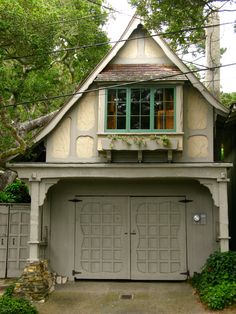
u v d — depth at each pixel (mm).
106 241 13102
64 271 12977
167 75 11734
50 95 17281
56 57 18078
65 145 12281
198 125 12133
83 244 13109
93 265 13016
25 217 13375
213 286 10359
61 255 13039
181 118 11680
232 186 15281
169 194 13086
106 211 13211
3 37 10578
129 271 12914
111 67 12328
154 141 11516
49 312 9867
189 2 10445
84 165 11789
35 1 11086
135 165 11719
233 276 10391
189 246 12867
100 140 11797
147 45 12461
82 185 13297
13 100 13539
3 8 10172
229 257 10789
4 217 13375
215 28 14414
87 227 13180
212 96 11922
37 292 10719
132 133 11633
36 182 11945
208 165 11523
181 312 9664
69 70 18891
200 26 10867
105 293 11422
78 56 18375
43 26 11062
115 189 13219
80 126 12312
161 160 11945
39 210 12133
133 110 11844
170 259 12883
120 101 11898
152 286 12203
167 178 12094
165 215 13070
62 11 16844
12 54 11375
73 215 13211
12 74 12469
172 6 10609
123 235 13086
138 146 11523
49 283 11547
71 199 13258
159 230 13031
